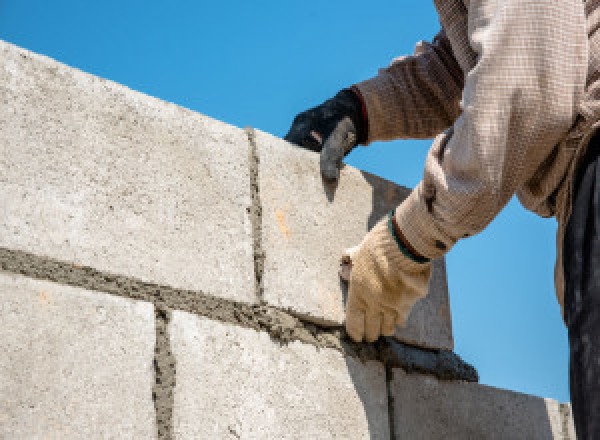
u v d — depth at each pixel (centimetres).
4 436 172
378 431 239
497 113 195
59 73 203
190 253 213
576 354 191
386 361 247
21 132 192
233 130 235
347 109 259
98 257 196
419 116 265
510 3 197
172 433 196
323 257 241
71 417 181
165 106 221
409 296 232
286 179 241
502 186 203
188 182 219
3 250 183
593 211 193
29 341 180
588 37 202
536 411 296
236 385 211
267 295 225
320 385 229
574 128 199
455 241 217
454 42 221
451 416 263
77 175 198
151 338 199
